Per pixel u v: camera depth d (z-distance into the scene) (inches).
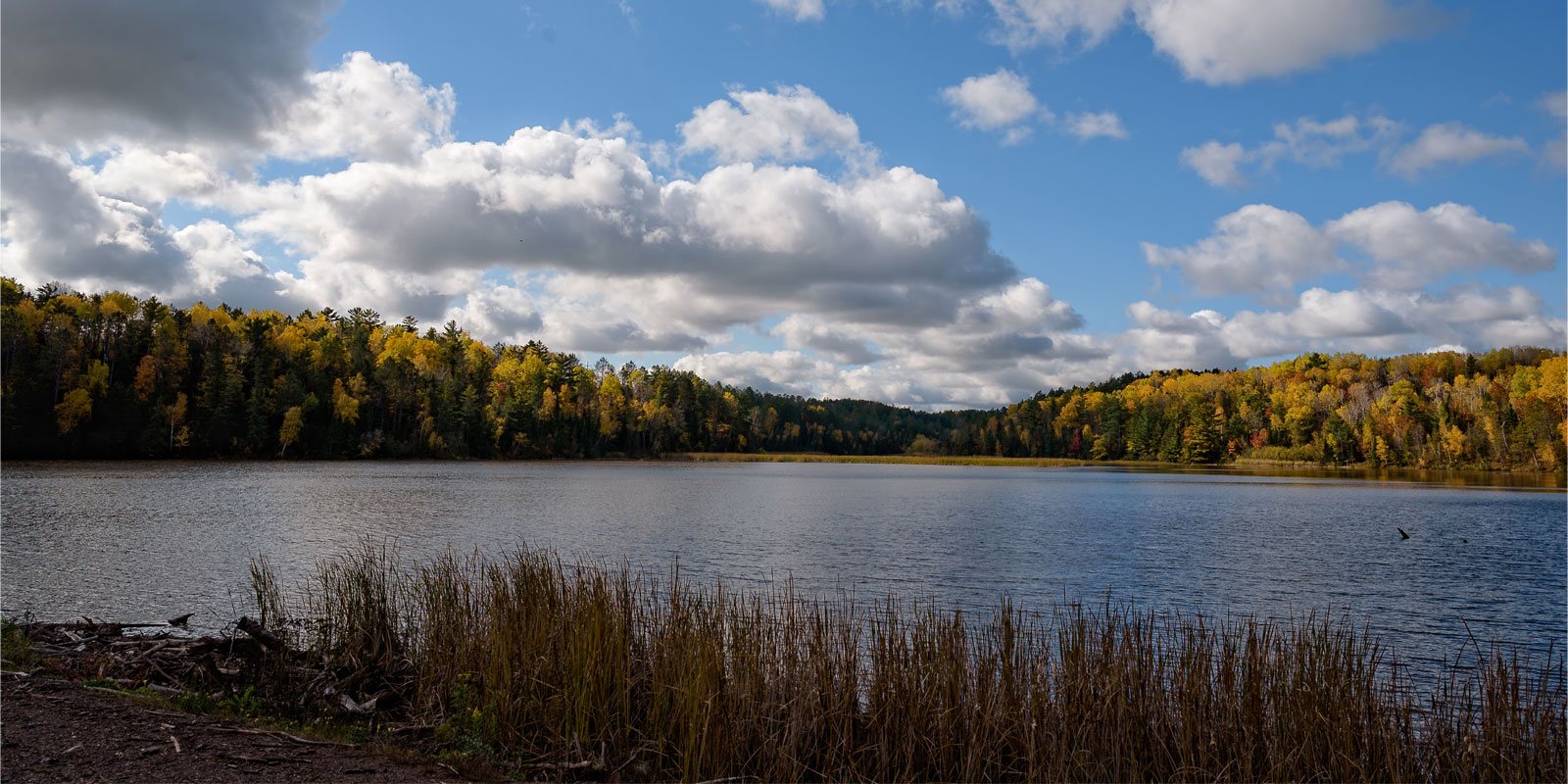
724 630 436.5
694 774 368.8
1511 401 4909.0
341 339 5349.4
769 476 3949.3
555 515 1753.2
